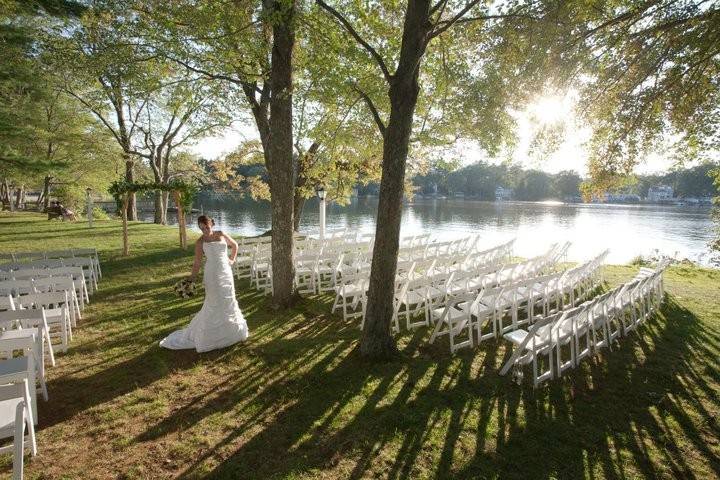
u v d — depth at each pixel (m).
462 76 7.20
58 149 22.05
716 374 5.16
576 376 5.10
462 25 6.91
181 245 13.88
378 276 5.27
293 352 5.66
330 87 6.29
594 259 8.64
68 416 4.13
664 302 8.54
